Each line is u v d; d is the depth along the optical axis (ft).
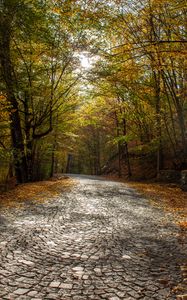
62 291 15.31
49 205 40.63
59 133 97.45
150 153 99.76
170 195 54.19
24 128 77.71
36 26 58.85
